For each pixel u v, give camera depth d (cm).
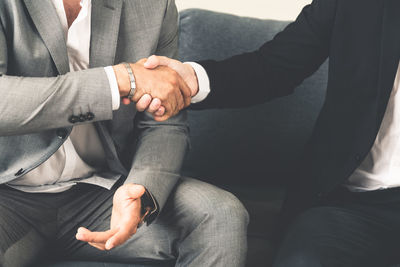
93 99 108
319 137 143
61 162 125
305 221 130
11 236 115
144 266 126
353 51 138
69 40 122
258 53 154
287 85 153
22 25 111
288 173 187
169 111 123
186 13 176
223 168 182
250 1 223
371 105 133
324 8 146
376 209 135
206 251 117
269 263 148
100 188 130
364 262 123
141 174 119
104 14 122
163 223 124
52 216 125
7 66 113
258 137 180
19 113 103
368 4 138
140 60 123
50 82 106
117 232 103
